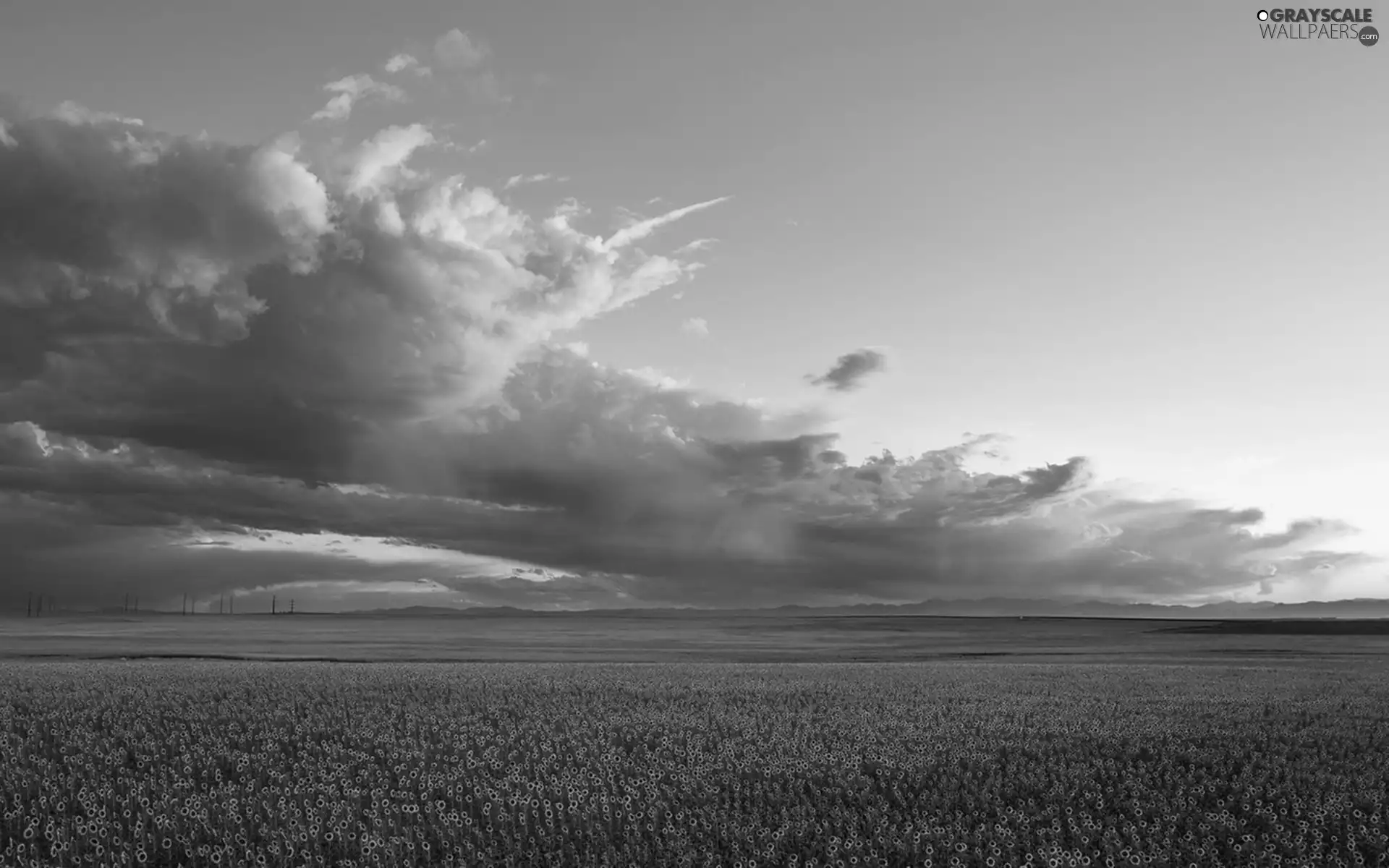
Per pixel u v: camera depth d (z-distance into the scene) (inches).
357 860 701.3
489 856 695.1
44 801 835.4
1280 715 1464.1
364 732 1233.4
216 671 2274.9
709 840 744.3
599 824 780.0
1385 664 3036.4
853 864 682.2
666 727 1307.8
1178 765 1061.1
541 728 1284.4
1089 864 687.1
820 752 1103.6
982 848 730.2
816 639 6633.9
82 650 3897.6
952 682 2071.9
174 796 866.8
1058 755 1101.7
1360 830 758.5
